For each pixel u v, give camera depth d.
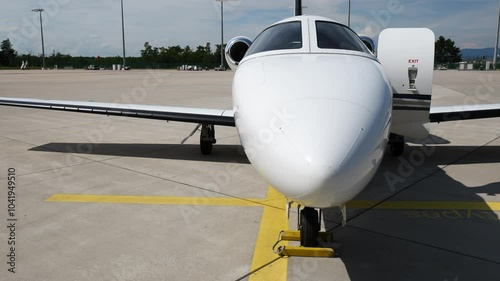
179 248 3.83
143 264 3.53
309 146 2.66
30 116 12.80
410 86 5.41
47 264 3.53
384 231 4.21
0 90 21.22
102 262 3.56
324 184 2.60
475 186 5.68
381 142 3.01
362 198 5.22
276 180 2.85
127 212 4.73
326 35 4.31
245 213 4.70
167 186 5.71
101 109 6.91
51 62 91.25
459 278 3.29
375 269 3.45
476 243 3.91
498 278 3.28
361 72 3.50
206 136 7.38
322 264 3.54
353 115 2.89
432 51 5.28
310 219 3.68
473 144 8.50
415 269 3.44
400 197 5.25
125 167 6.71
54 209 4.81
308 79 3.26
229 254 3.71
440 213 4.69
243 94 3.51
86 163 6.96
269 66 3.72
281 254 3.69
